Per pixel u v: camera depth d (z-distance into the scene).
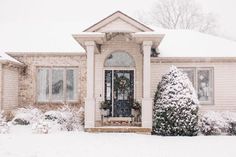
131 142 12.50
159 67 18.64
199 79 18.78
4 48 19.72
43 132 14.38
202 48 19.38
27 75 19.62
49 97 19.62
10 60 17.55
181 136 14.81
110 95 18.14
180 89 15.27
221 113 17.59
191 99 15.24
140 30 15.34
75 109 19.23
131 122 16.61
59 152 10.16
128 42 18.19
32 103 19.53
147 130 14.98
